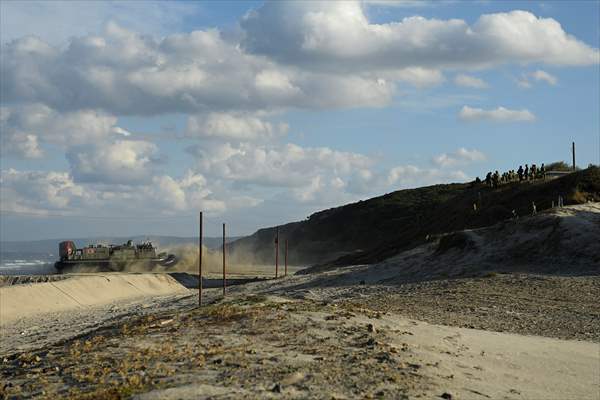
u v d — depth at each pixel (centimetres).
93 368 1289
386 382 1123
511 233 4253
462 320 2267
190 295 5138
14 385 1224
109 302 5784
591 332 2069
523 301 2717
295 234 16838
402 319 1916
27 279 7250
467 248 4300
